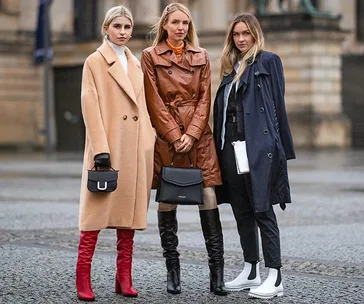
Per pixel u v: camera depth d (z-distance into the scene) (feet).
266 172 40.83
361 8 307.37
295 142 197.98
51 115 222.89
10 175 120.47
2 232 61.67
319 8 273.95
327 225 65.72
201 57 41.70
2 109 222.48
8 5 223.92
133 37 203.62
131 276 42.09
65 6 229.86
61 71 220.23
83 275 40.16
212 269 41.50
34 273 46.09
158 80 41.57
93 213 40.01
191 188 40.34
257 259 42.65
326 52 197.67
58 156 182.60
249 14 41.98
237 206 42.29
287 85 198.08
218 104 41.98
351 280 44.29
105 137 39.91
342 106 222.28
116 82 40.50
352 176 114.32
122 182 40.45
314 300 39.96
